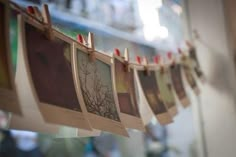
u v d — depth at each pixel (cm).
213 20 130
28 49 45
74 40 57
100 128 56
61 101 49
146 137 120
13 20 47
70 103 51
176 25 131
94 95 59
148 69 84
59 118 47
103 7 106
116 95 65
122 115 66
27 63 44
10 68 40
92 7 101
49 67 49
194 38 130
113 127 60
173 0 127
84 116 53
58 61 51
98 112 58
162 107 85
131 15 114
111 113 61
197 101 129
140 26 115
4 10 41
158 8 113
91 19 98
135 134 113
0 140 79
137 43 113
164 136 128
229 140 123
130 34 111
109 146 103
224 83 127
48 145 86
